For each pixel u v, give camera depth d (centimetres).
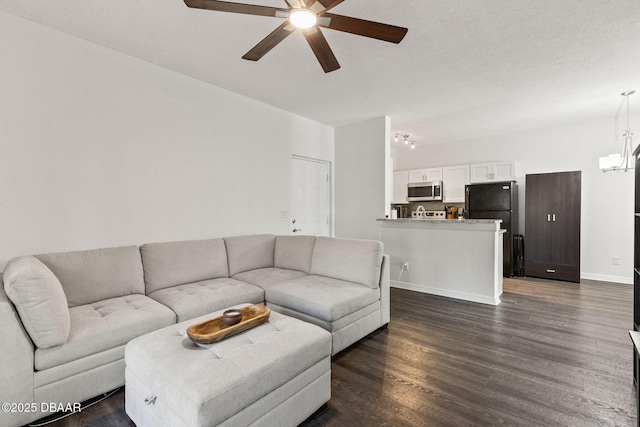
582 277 497
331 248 313
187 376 131
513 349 248
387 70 300
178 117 307
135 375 153
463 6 205
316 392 169
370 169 465
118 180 266
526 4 202
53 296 167
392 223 447
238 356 146
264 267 354
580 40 245
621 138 459
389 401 183
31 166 223
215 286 269
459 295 388
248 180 374
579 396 186
